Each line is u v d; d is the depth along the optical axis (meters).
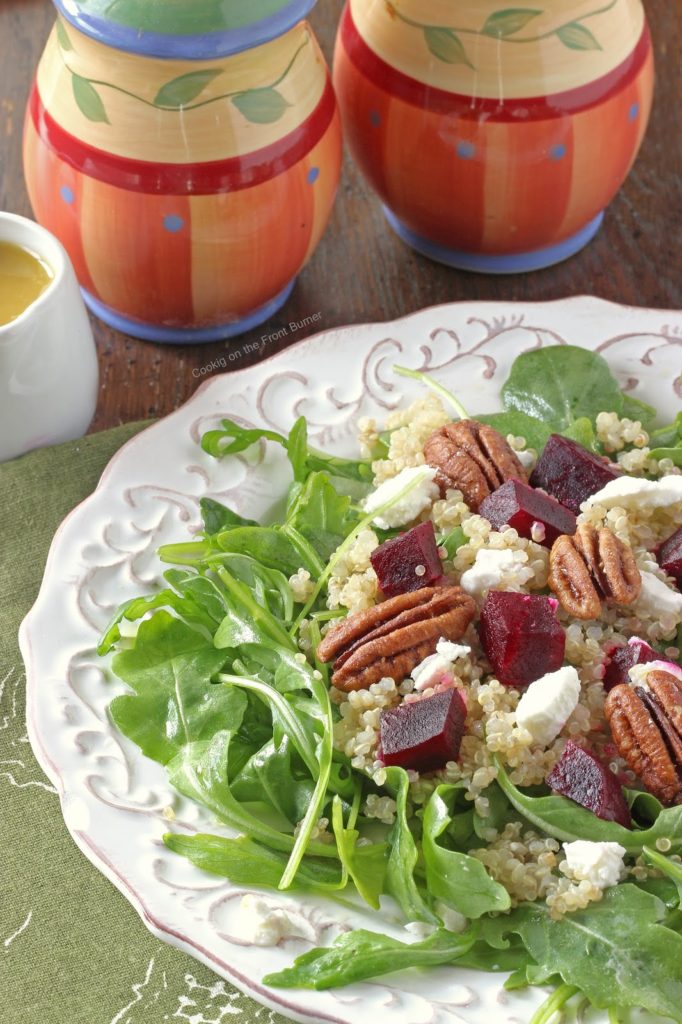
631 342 0.63
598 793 0.54
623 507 0.58
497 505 0.58
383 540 0.59
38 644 0.57
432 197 0.65
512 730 0.55
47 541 0.61
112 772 0.55
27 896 0.55
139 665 0.57
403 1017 0.52
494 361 0.63
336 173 0.64
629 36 0.63
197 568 0.59
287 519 0.59
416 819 0.55
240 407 0.62
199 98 0.60
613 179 0.65
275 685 0.56
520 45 0.62
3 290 0.62
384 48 0.63
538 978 0.52
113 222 0.62
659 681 0.55
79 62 0.60
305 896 0.54
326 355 0.63
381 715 0.55
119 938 0.55
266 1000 0.52
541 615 0.56
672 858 0.53
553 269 0.68
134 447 0.61
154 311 0.64
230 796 0.54
